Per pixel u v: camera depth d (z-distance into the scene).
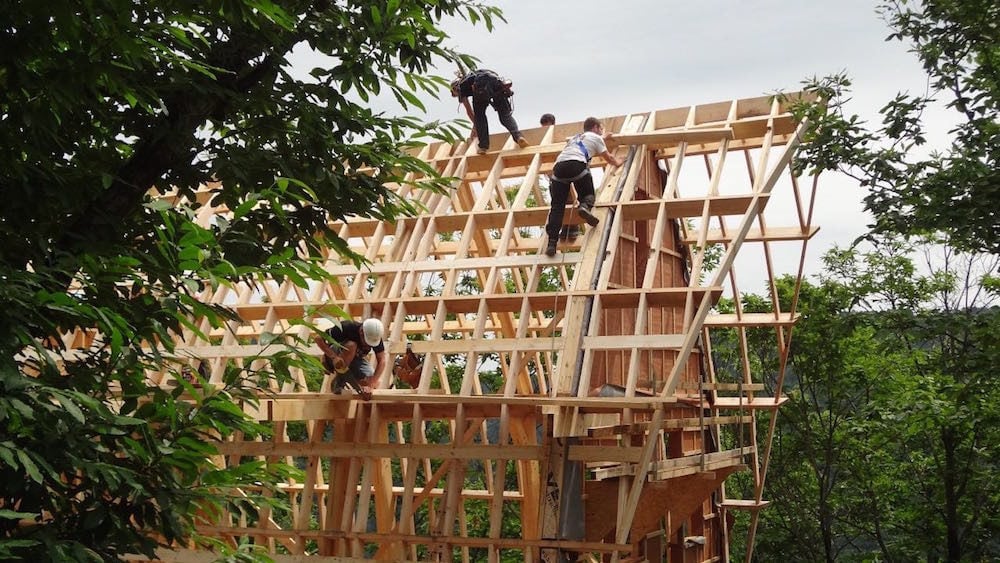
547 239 9.52
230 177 5.75
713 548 13.14
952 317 10.38
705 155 10.77
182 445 4.18
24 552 3.71
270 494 8.81
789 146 9.36
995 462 17.14
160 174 5.64
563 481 7.82
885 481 18.55
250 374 4.73
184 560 8.45
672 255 11.48
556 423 7.74
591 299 8.59
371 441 8.73
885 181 9.37
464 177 10.78
